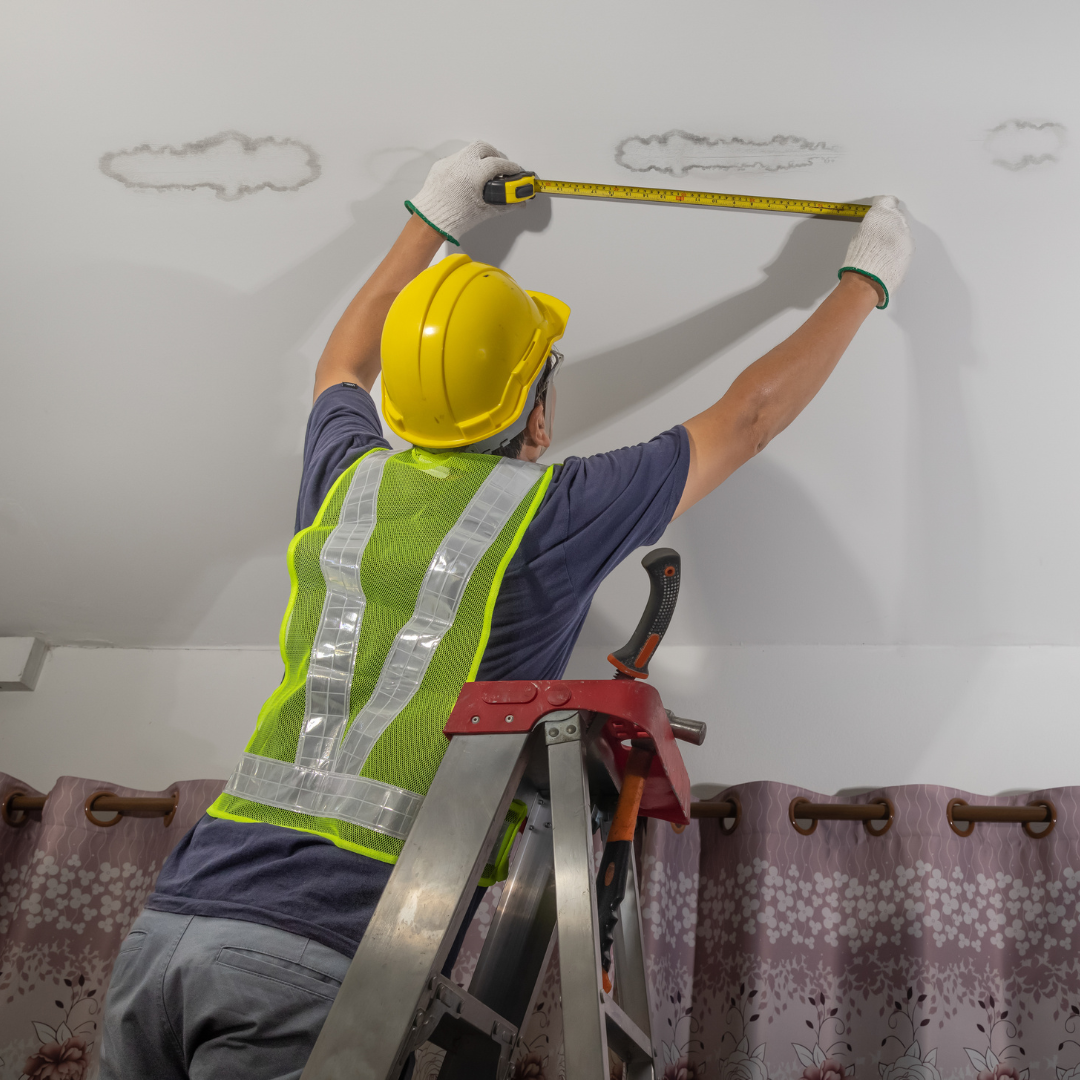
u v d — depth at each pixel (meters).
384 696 0.98
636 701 0.90
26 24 1.31
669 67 1.36
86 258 1.58
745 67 1.35
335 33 1.33
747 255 1.56
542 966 1.04
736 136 1.44
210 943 0.85
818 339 1.32
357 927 0.86
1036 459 1.76
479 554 1.04
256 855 0.91
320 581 1.08
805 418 1.74
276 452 1.82
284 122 1.43
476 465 1.11
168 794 1.90
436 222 1.43
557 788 0.87
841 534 1.89
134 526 1.95
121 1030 0.88
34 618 2.12
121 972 0.90
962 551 1.89
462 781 0.87
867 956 1.69
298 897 0.87
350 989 0.78
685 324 1.65
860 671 2.02
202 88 1.39
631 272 1.59
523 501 1.07
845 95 1.37
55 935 1.81
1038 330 1.61
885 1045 1.62
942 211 1.50
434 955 0.78
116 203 1.51
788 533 1.89
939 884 1.70
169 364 1.71
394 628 1.02
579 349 1.70
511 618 1.02
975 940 1.68
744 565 1.95
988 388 1.69
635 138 1.45
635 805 1.01
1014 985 1.65
